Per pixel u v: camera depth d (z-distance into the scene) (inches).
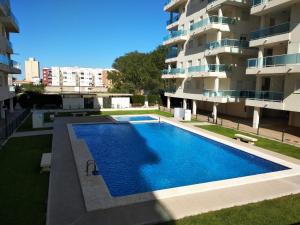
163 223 272.2
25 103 1541.6
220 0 1025.5
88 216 282.5
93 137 771.4
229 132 808.9
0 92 978.7
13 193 339.9
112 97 1643.7
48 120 1008.2
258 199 338.6
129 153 607.8
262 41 825.5
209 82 1191.6
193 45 1293.1
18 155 516.4
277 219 285.4
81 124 926.4
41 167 420.8
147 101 1742.1
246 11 1098.7
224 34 1124.5
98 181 378.3
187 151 633.0
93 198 323.9
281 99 764.6
